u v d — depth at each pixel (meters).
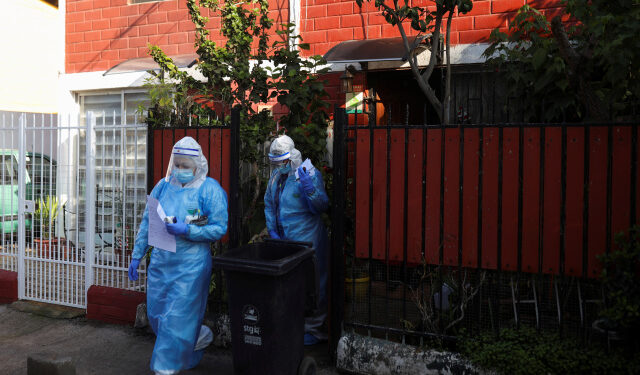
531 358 3.57
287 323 3.62
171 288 4.04
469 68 6.03
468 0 4.69
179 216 4.11
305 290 3.83
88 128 5.65
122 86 8.02
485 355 3.69
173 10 7.70
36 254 6.07
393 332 4.17
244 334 3.63
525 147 3.73
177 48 7.70
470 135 3.89
